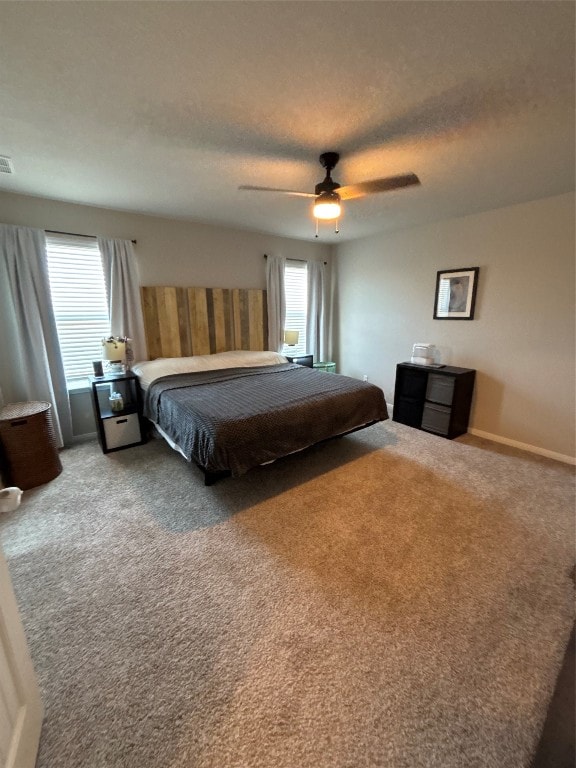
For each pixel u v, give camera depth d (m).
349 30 1.24
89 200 3.17
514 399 3.48
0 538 2.07
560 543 2.05
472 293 3.67
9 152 2.20
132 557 1.93
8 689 0.93
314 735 1.13
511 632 1.49
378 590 1.71
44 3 1.12
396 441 3.61
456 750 1.09
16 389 3.15
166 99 1.66
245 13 1.17
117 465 3.04
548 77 1.50
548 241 3.08
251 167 2.44
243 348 4.64
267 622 1.53
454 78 1.51
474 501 2.49
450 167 2.43
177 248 3.94
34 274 3.05
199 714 1.18
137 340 3.78
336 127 1.91
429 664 1.35
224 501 2.48
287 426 2.56
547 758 0.70
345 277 5.23
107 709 1.20
